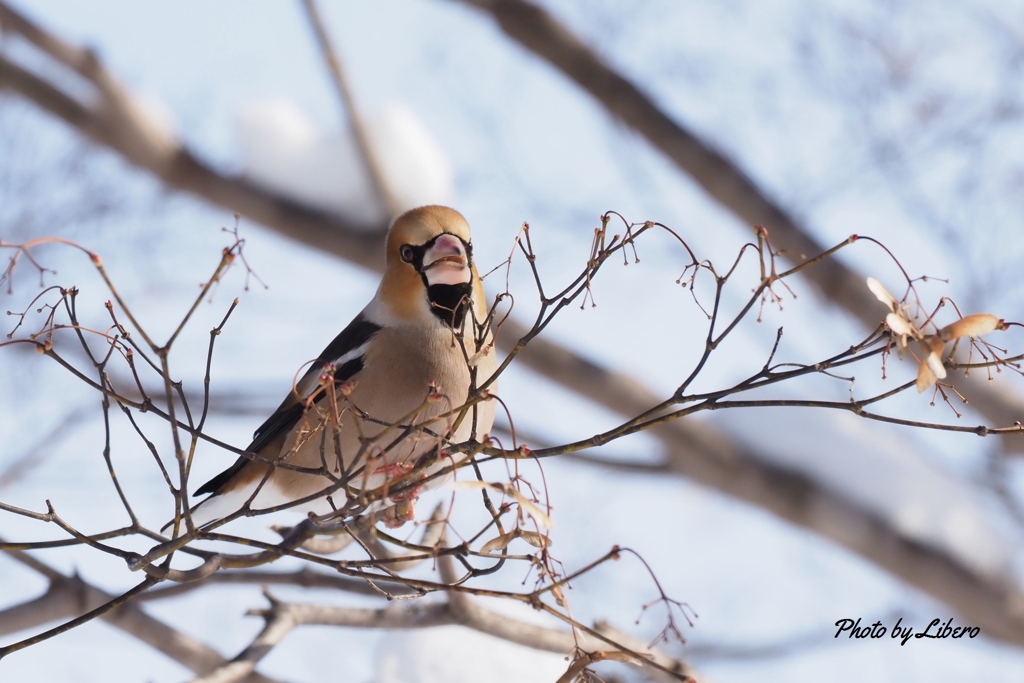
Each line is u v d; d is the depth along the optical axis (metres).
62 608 8.02
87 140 13.69
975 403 14.49
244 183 13.80
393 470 6.17
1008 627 14.38
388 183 13.70
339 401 6.16
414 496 6.86
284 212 13.85
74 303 5.50
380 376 8.95
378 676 9.32
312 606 8.45
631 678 8.79
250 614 8.35
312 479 9.04
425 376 8.88
